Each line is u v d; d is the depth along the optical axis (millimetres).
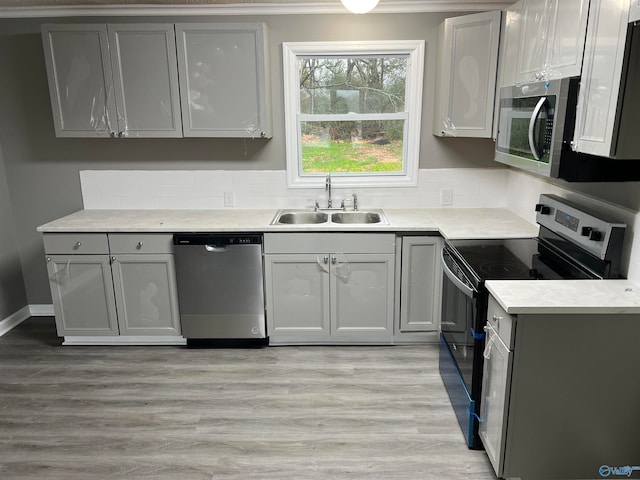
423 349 3467
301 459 2402
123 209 3879
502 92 2912
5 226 3846
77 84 3365
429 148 3734
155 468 2354
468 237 2969
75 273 3391
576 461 2139
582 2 2010
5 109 3730
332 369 3215
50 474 2324
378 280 3350
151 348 3531
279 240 3273
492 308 2195
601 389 2043
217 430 2625
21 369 3260
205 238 3260
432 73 3580
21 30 3570
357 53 3557
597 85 1908
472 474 2299
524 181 3434
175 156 3785
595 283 2174
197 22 3521
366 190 3811
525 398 2049
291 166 3764
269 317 3426
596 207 2443
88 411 2801
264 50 3295
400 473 2307
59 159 3816
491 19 3061
